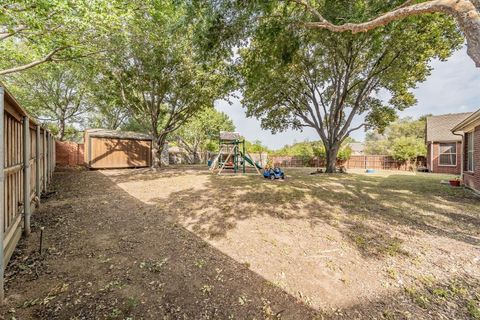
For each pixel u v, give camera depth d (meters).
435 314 1.91
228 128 28.44
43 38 5.94
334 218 4.34
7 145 2.49
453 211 4.86
